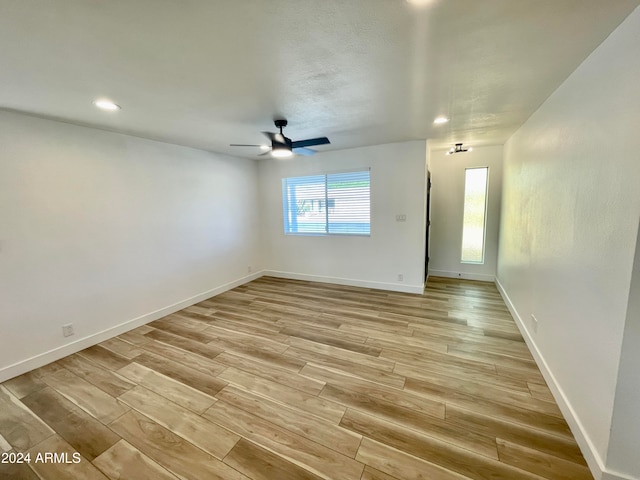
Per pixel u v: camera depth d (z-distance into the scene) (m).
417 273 4.21
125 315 3.23
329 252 4.87
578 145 1.75
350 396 2.07
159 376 2.35
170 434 1.76
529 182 2.80
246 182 5.03
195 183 4.06
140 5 1.12
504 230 4.04
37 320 2.53
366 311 3.63
